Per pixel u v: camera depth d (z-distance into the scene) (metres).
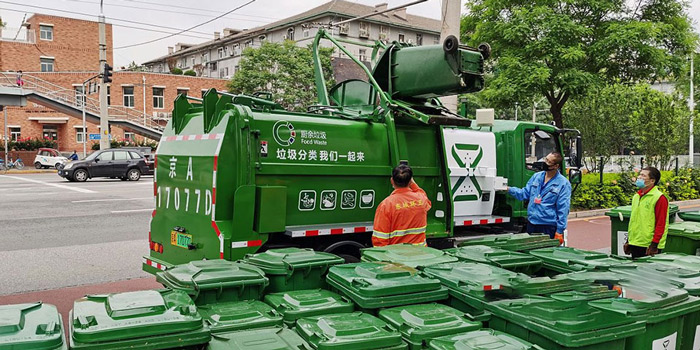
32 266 7.86
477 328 2.65
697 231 5.71
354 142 5.73
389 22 49.69
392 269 3.22
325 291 3.17
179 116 5.94
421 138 6.38
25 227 11.16
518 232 7.64
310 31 48.44
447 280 3.14
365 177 5.84
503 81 14.27
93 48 45.91
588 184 15.93
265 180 5.14
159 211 6.05
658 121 17.92
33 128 40.56
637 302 2.86
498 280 3.13
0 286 6.80
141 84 41.38
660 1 14.80
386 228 4.74
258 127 5.07
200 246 5.20
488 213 7.38
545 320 2.58
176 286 2.95
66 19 44.38
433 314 2.74
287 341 2.41
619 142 17.02
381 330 2.49
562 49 13.62
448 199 6.55
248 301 2.96
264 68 34.78
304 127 5.39
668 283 3.37
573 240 10.98
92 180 24.89
